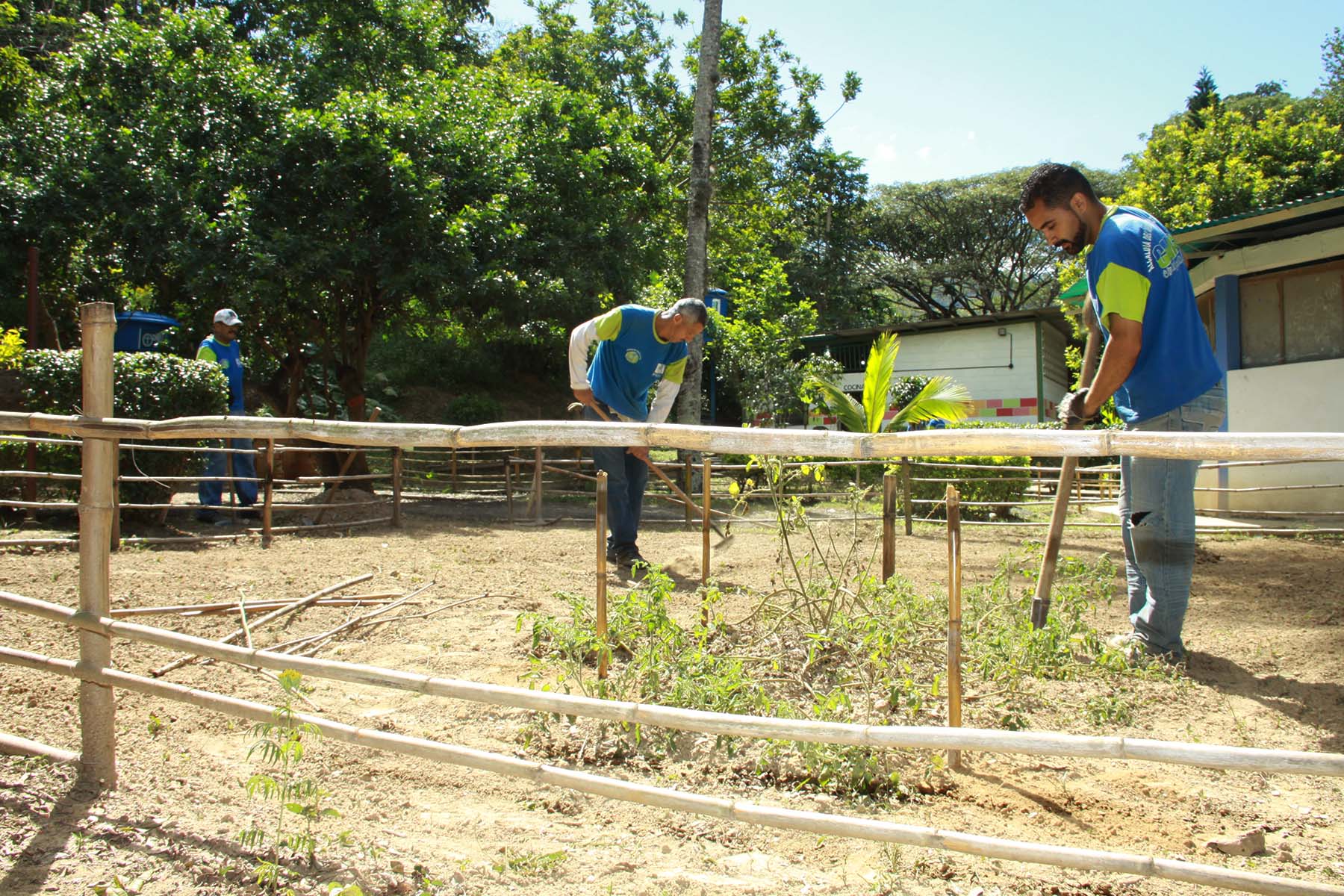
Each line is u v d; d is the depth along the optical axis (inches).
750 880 80.6
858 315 1338.6
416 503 402.6
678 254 783.1
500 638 153.4
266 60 536.1
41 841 84.6
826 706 101.7
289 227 446.9
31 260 366.6
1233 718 121.2
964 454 83.9
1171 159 759.1
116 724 114.6
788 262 1181.7
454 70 605.9
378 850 84.2
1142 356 142.9
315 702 123.4
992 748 72.5
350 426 103.2
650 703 116.5
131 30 466.0
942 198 1537.9
